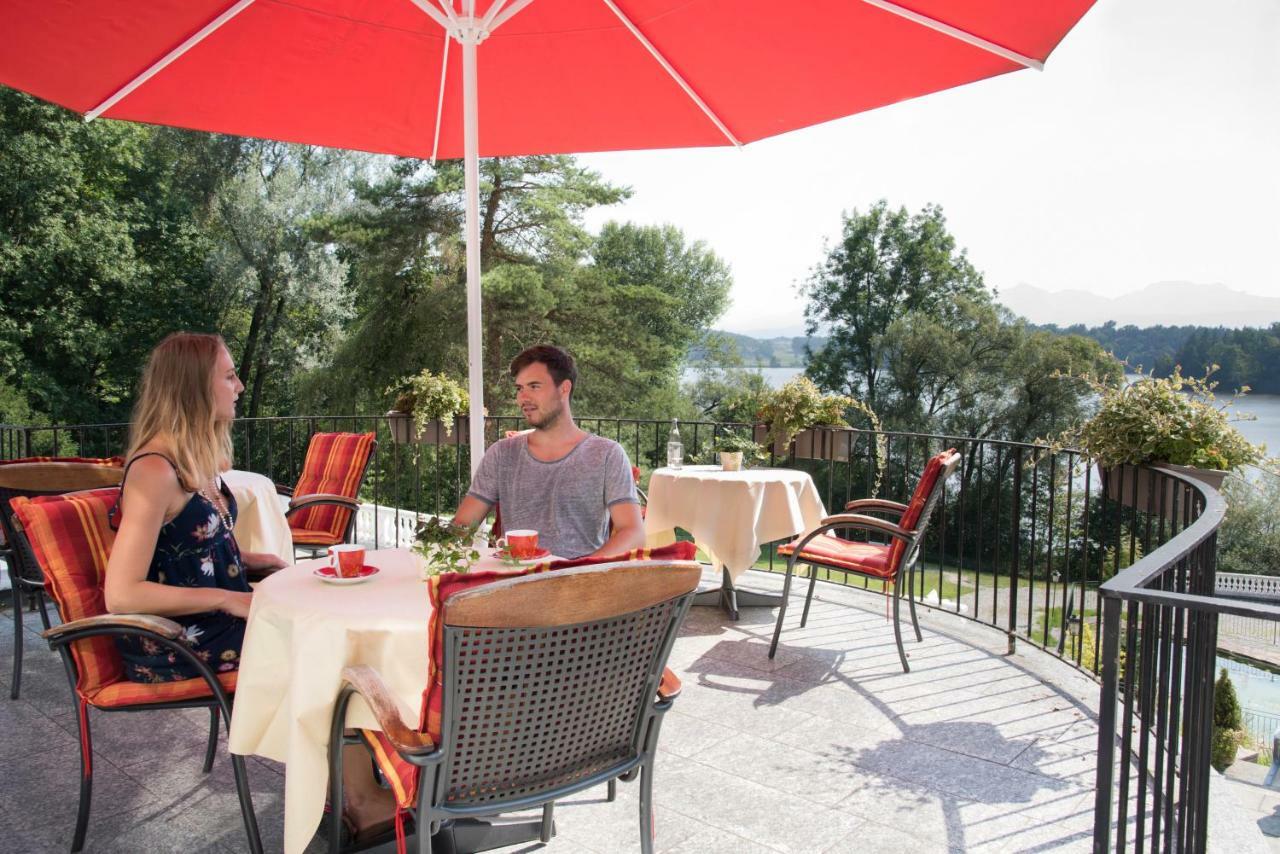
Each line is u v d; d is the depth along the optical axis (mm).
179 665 2270
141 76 3223
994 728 3246
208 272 21609
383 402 20719
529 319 20578
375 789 2311
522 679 1641
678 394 25203
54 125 19266
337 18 3154
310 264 22453
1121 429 3527
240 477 3836
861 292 28828
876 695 3570
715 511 4391
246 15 3061
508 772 1715
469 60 3111
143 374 2314
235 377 2428
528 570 1606
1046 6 2424
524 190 20859
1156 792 1633
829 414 5547
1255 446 3432
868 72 3047
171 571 2283
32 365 19656
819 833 2484
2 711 3299
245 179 21922
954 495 20797
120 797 2645
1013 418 25281
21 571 3367
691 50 3197
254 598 2084
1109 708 1457
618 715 1842
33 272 19156
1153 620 1565
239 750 2012
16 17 2840
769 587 5391
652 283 29203
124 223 20484
